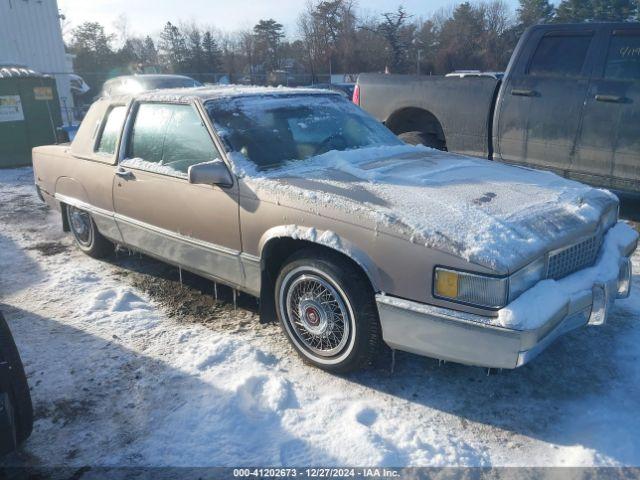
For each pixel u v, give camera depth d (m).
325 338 3.29
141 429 2.91
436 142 6.98
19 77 11.07
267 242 3.40
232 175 3.60
